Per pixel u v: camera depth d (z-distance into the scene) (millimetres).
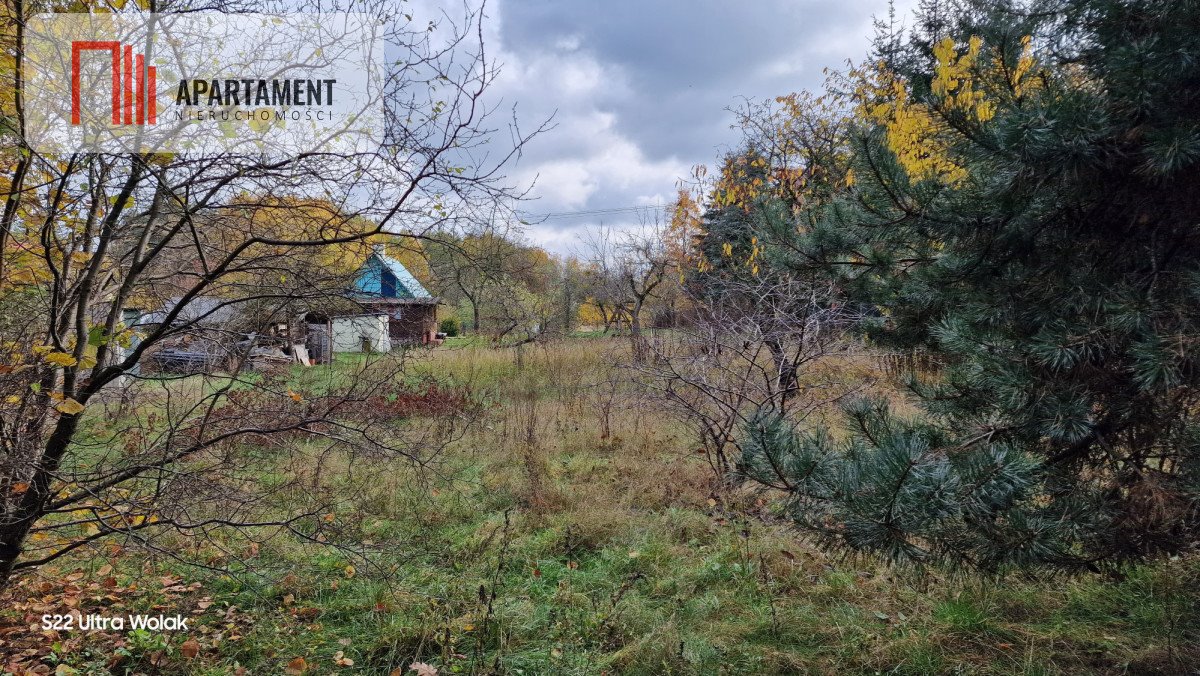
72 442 2969
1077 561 2564
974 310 2953
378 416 3541
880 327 4801
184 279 3377
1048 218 2730
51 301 2842
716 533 4715
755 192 10578
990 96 2803
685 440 7152
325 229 2932
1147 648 2965
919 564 2498
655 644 3266
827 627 3428
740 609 3713
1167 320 2311
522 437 7285
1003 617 3383
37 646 3211
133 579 3957
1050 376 2562
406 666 3232
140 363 3354
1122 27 2426
